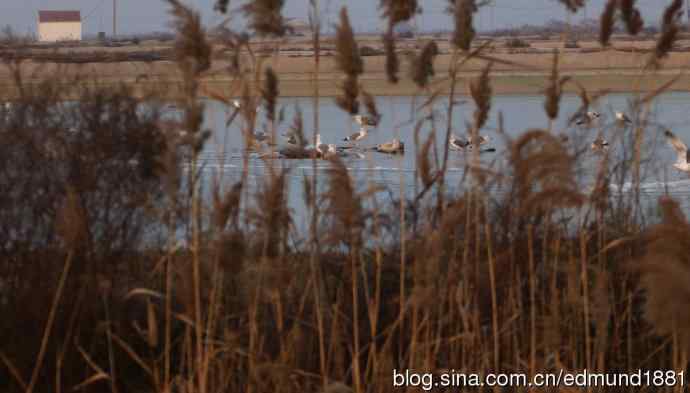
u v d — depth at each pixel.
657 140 14.80
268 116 12.47
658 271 9.22
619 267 13.25
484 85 12.48
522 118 46.94
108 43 105.19
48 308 12.38
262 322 12.45
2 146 12.33
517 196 12.34
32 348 12.30
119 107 12.84
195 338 12.64
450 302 12.41
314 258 12.46
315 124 12.45
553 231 13.02
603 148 13.78
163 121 11.98
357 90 12.17
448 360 12.62
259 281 11.82
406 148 31.69
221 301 12.45
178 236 13.32
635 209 13.45
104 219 12.66
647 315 9.35
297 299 12.89
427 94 13.95
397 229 13.34
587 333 12.32
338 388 11.56
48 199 12.37
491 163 12.77
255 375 11.63
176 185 11.48
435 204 12.92
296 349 12.11
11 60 14.00
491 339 12.73
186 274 11.64
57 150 12.56
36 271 12.41
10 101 12.81
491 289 12.52
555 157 11.71
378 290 12.36
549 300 12.96
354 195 11.86
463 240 12.84
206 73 12.05
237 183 11.97
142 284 13.08
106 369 12.69
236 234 11.28
